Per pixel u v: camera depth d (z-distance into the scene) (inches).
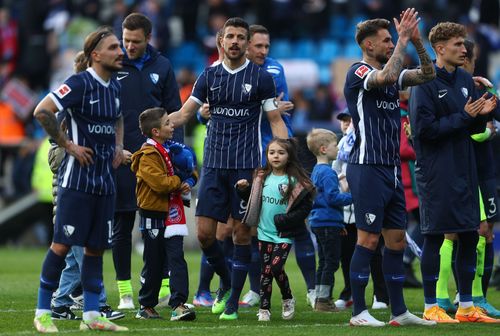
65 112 793.6
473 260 885.8
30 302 1012.5
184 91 1898.4
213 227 892.6
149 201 866.8
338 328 812.6
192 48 2437.3
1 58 2342.5
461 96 877.2
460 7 2380.7
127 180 961.5
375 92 828.6
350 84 832.3
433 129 853.2
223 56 916.6
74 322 853.8
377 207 825.5
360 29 840.9
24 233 2014.0
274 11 2425.0
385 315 931.3
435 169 863.7
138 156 872.3
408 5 2348.7
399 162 844.0
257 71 882.1
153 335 757.9
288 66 2284.7
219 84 879.7
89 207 776.9
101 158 781.9
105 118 782.5
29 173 1996.8
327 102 2049.7
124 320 867.4
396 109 840.3
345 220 1000.9
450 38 873.5
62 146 762.8
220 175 882.8
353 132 850.8
